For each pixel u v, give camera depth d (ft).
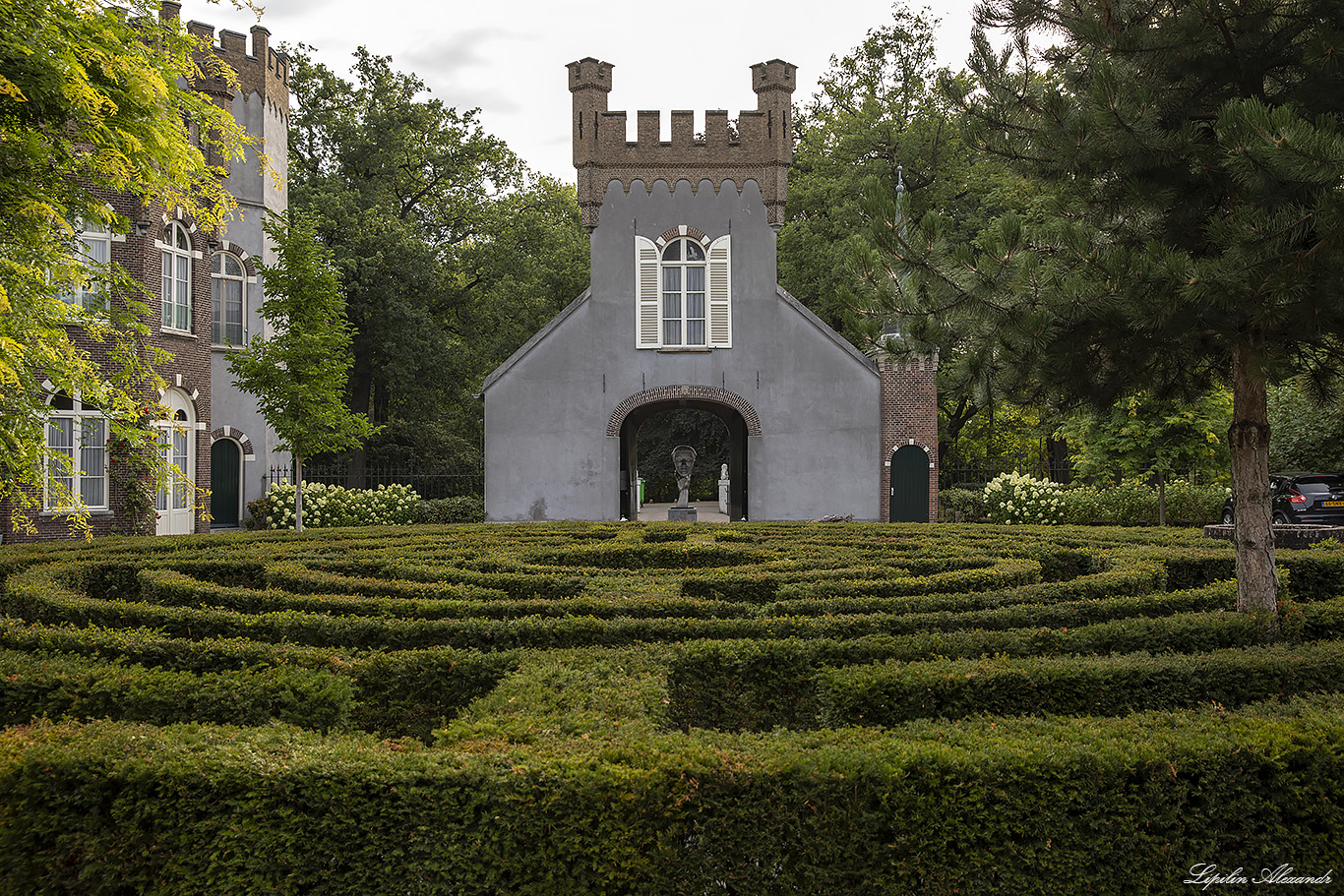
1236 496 23.08
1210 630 20.90
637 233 77.56
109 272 35.76
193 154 31.32
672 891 12.15
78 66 24.99
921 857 12.33
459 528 50.49
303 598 23.22
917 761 12.52
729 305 77.51
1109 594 25.90
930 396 76.43
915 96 113.70
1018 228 20.45
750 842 12.23
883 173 101.40
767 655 18.57
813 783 12.29
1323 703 15.15
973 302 21.01
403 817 12.22
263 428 83.15
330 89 109.60
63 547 38.32
